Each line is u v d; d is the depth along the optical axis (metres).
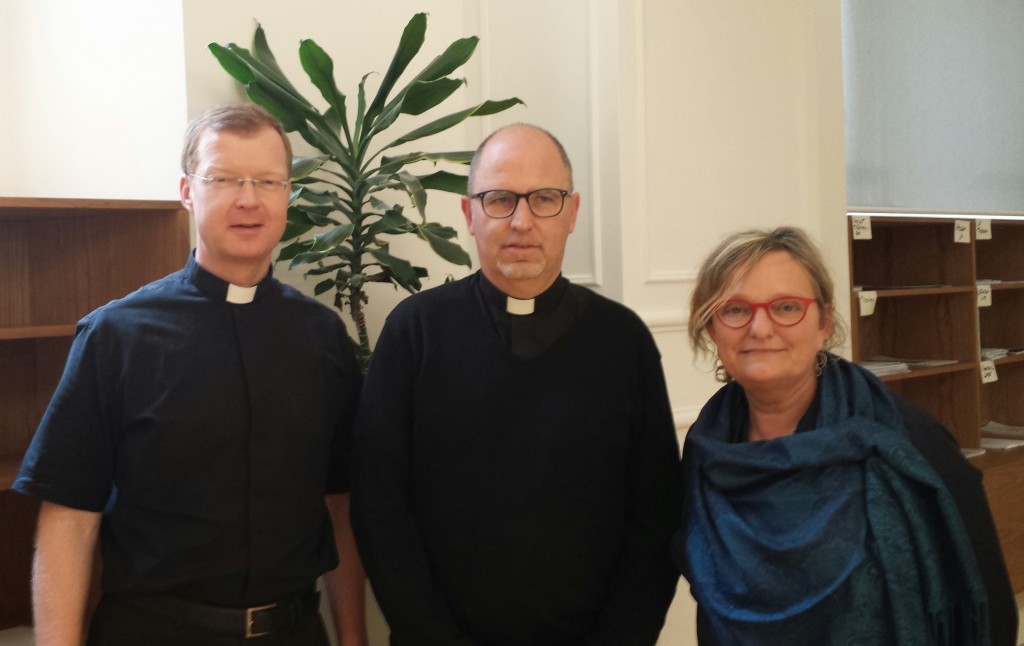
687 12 3.21
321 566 1.63
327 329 1.70
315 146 2.20
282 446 1.56
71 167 2.53
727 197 3.34
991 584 1.30
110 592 1.51
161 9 2.27
